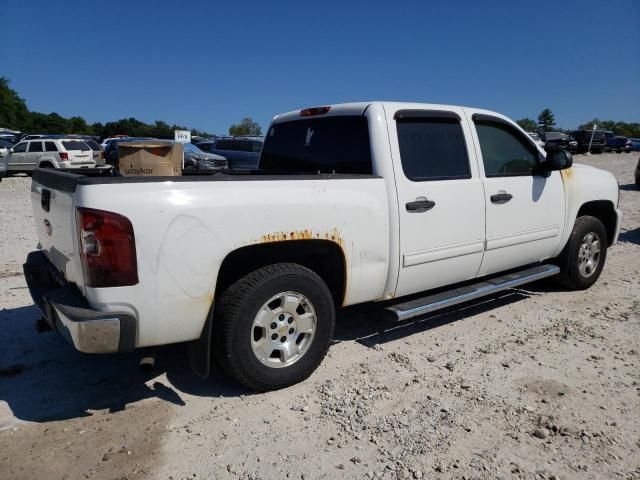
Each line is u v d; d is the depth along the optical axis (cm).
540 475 282
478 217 468
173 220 312
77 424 330
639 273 684
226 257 350
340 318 512
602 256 613
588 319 511
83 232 300
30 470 285
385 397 361
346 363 414
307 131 483
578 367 406
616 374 395
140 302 309
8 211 1198
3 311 523
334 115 454
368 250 398
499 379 387
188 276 320
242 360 347
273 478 280
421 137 437
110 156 2580
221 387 377
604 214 635
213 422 332
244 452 301
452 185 447
